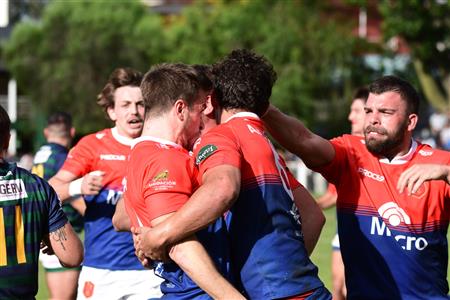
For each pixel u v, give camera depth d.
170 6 112.12
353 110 21.12
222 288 9.68
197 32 79.50
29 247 11.14
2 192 11.08
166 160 10.08
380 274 12.59
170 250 9.86
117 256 17.03
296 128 12.56
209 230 10.36
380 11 64.12
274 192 10.38
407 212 12.55
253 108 10.88
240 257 10.34
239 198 10.35
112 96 17.80
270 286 10.11
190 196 10.06
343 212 12.97
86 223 17.44
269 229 10.25
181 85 10.51
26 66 84.06
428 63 66.38
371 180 12.84
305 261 10.43
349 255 12.88
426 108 85.56
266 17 76.06
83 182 16.12
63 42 83.12
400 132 12.71
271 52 73.81
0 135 11.30
